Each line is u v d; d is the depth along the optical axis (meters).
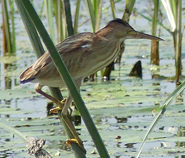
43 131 9.26
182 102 10.89
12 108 10.60
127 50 18.06
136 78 13.54
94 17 13.02
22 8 6.08
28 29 6.18
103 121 9.91
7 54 17.06
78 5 12.82
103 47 6.80
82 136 9.01
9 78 13.46
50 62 6.40
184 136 8.91
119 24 6.95
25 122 9.73
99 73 14.50
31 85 12.96
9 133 9.18
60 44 6.87
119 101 10.83
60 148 8.53
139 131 9.14
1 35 20.53
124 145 8.66
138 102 10.68
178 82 12.96
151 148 8.45
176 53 12.98
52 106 11.02
